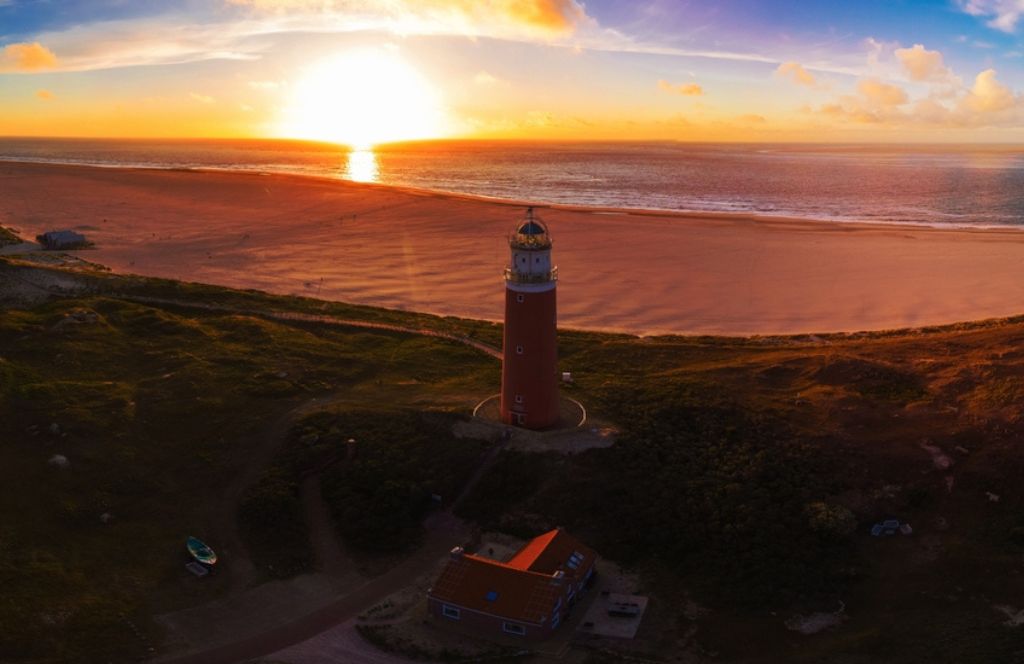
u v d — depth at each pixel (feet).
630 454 183.93
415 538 167.43
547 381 188.85
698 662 132.67
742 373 230.89
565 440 186.19
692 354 254.27
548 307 183.93
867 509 170.09
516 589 141.49
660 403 207.31
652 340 284.20
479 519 172.14
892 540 163.94
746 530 163.53
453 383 228.02
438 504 176.55
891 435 190.80
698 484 176.45
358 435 193.67
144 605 145.89
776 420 198.18
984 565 154.61
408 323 290.76
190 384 219.82
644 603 147.74
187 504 175.01
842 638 137.69
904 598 148.25
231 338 260.01
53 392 208.54
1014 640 133.39
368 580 156.15
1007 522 164.76
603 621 143.43
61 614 139.13
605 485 175.94
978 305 351.05
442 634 140.15
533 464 180.86
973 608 144.25
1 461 176.96
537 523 169.89
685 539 163.22
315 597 151.02
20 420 193.57
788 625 142.10
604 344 265.13
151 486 177.88
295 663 132.57
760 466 180.45
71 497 170.40
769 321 331.77
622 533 166.20
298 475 182.70
